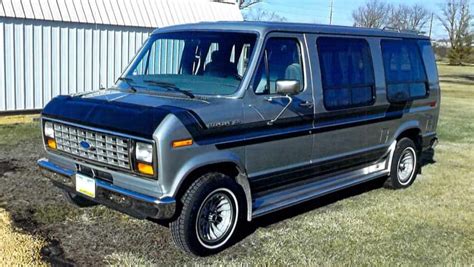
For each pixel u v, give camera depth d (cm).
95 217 540
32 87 1198
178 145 419
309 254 476
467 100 2253
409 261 470
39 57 1198
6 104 1157
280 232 530
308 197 544
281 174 524
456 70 5188
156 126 412
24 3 1159
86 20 1263
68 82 1262
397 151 695
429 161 916
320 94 550
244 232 526
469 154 989
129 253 456
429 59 750
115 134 430
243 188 485
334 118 574
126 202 435
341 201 653
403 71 692
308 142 546
